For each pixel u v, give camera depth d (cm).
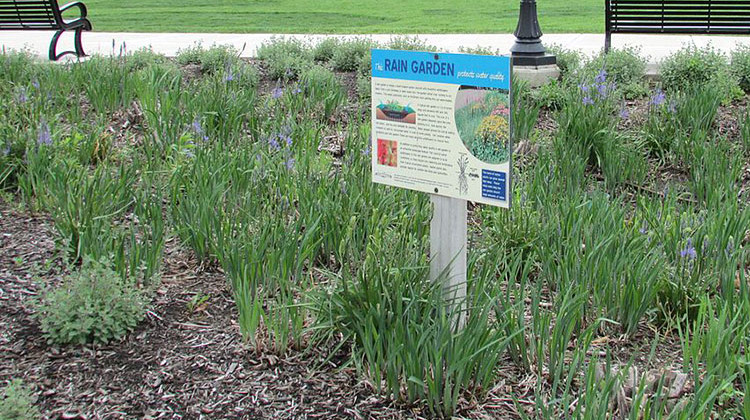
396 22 1636
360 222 532
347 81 1007
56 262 534
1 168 641
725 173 642
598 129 714
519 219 549
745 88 936
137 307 464
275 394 414
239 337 460
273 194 596
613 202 560
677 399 397
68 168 607
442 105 405
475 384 405
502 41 1322
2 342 454
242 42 1369
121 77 876
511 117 384
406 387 414
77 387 420
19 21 1174
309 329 436
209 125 740
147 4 2031
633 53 1002
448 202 422
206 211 525
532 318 441
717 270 511
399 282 419
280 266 484
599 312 463
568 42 1319
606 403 352
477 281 457
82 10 1180
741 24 977
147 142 688
